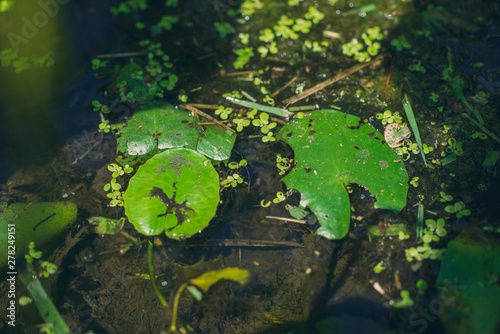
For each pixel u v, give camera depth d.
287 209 1.81
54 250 1.73
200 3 2.68
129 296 1.66
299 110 2.13
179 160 1.75
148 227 1.59
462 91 2.18
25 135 2.07
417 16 2.54
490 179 1.87
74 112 2.14
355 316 1.53
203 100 2.19
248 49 2.43
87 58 2.38
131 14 2.61
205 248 1.73
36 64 2.33
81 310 1.63
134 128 1.94
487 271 1.54
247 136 2.04
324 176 1.71
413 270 1.62
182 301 1.64
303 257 1.70
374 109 2.13
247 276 1.63
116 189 1.85
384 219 1.76
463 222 1.73
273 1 2.69
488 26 2.45
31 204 1.79
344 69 2.32
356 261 1.67
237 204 1.83
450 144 1.97
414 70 2.29
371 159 1.77
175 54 2.41
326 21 2.57
